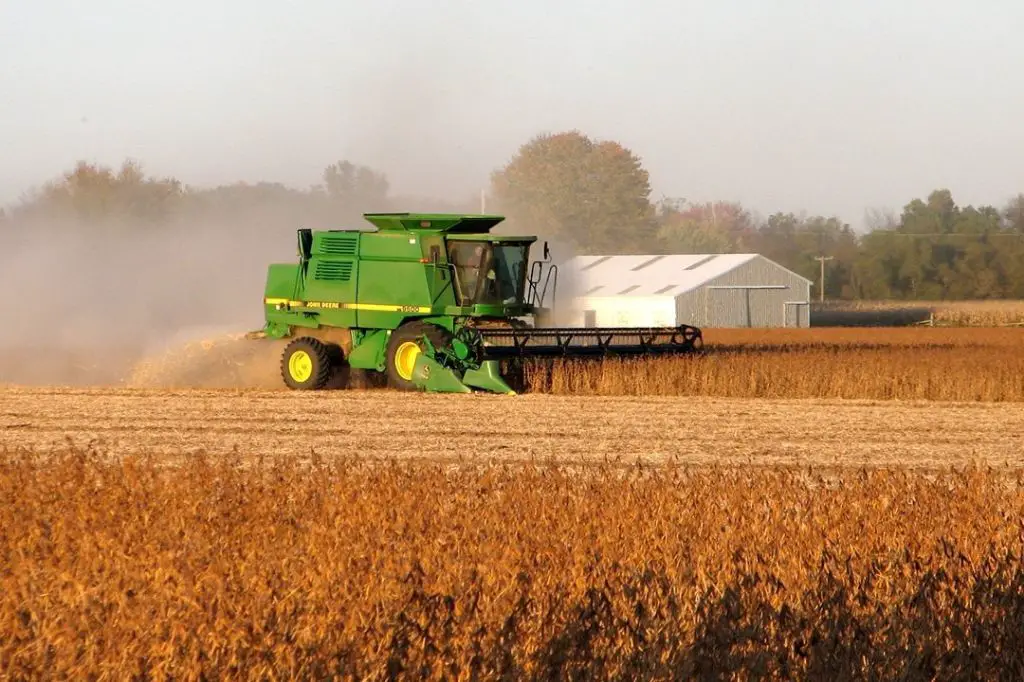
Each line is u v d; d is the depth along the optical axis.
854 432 58.97
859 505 30.88
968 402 72.31
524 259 76.56
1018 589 24.11
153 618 21.44
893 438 57.28
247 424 60.22
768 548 25.95
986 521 28.97
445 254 74.06
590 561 24.39
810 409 67.38
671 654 21.17
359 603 21.89
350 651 20.69
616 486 33.91
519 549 25.20
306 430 58.28
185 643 20.58
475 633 21.31
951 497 32.78
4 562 26.39
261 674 20.08
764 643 21.72
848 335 156.75
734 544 25.97
